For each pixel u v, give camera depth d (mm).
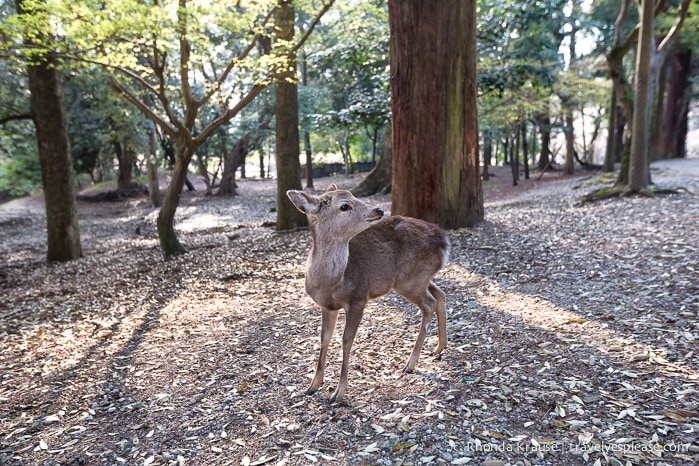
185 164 9555
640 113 9953
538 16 12812
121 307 6699
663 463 2504
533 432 2898
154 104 18922
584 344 3945
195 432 3299
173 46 7910
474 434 2928
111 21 7023
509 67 13266
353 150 43906
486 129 23328
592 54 25641
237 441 3141
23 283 9188
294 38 10609
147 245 12539
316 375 3695
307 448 2977
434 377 3732
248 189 28891
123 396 3938
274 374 4086
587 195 10789
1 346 5418
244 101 9219
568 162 25141
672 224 7297
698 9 11219
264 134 25359
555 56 20109
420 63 7918
